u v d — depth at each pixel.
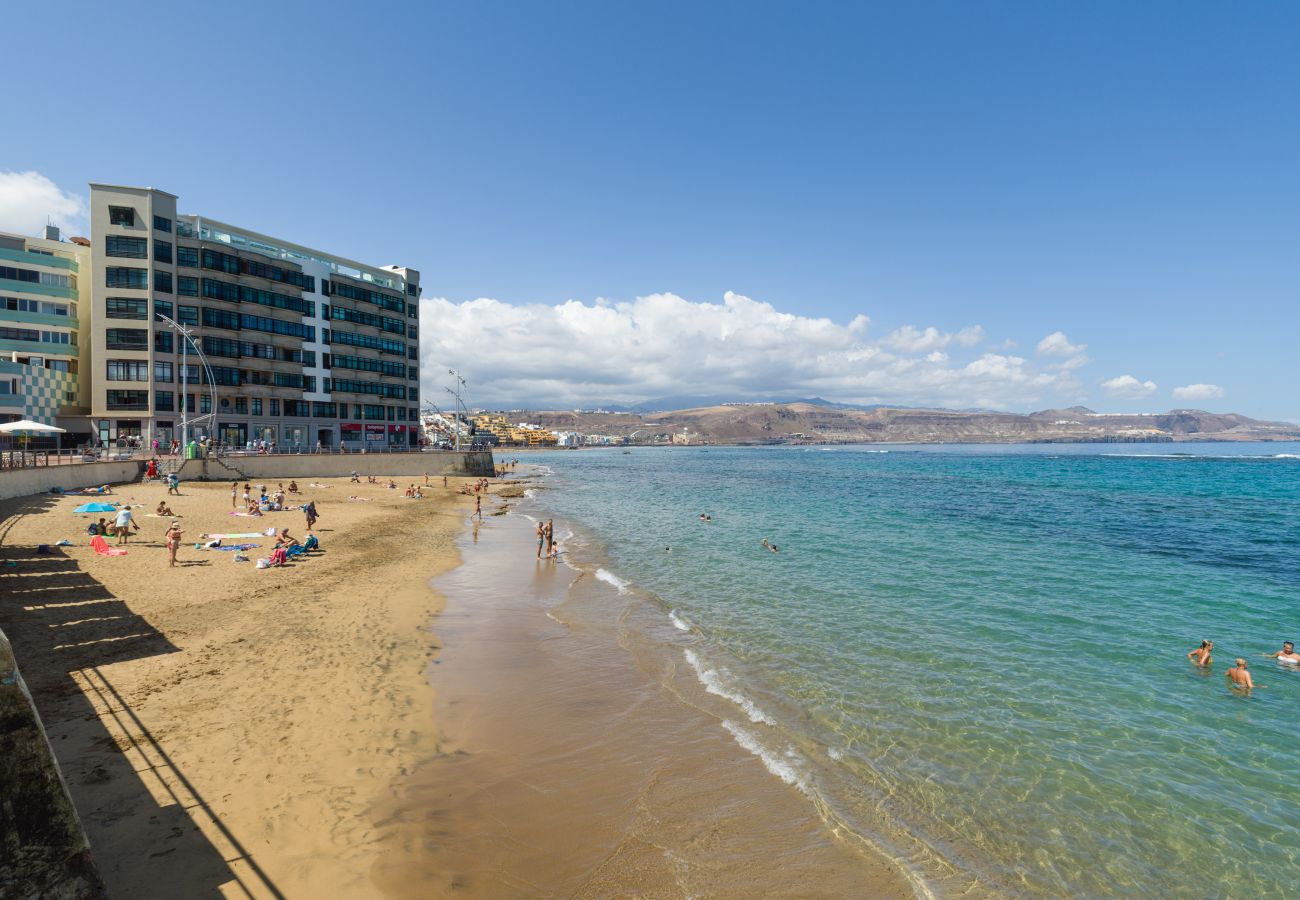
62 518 29.38
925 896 8.05
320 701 12.82
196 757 10.35
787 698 14.23
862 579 26.58
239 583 21.55
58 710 11.73
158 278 65.38
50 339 62.75
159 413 64.62
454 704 13.29
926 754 11.81
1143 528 43.25
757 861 8.60
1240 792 10.76
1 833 5.65
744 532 40.78
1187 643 18.39
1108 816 10.02
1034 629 19.61
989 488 82.38
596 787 10.32
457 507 54.03
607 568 28.81
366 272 95.06
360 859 8.16
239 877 7.67
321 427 84.12
